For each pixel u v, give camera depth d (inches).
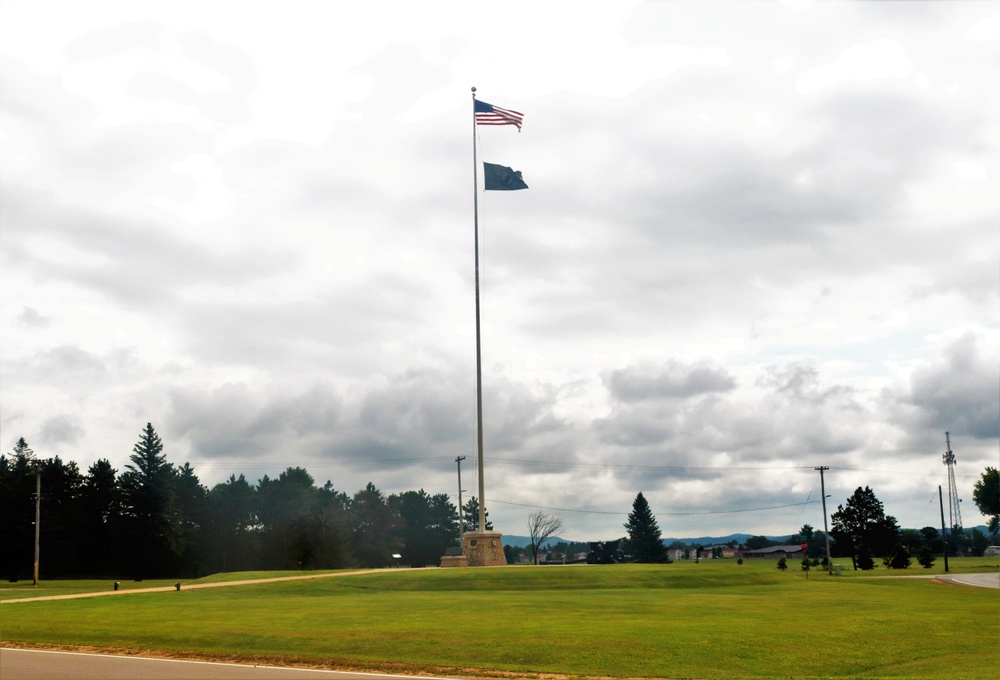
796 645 1042.1
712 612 1378.0
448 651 982.4
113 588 2251.5
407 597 1695.4
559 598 1651.1
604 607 1440.7
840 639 1096.2
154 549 4655.5
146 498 4667.8
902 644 1089.4
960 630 1246.9
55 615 1374.3
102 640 1104.2
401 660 936.3
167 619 1278.3
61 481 4601.4
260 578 2257.6
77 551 4534.9
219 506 5457.7
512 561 7805.1
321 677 804.0
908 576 3590.1
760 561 7667.3
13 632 1190.9
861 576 3649.1
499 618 1259.2
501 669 897.5
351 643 1026.7
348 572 2345.0
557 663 929.5
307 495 5565.9
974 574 3772.1
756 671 914.1
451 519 6264.8
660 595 1786.4
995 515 5743.1
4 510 4271.7
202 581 2381.9
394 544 5718.5
